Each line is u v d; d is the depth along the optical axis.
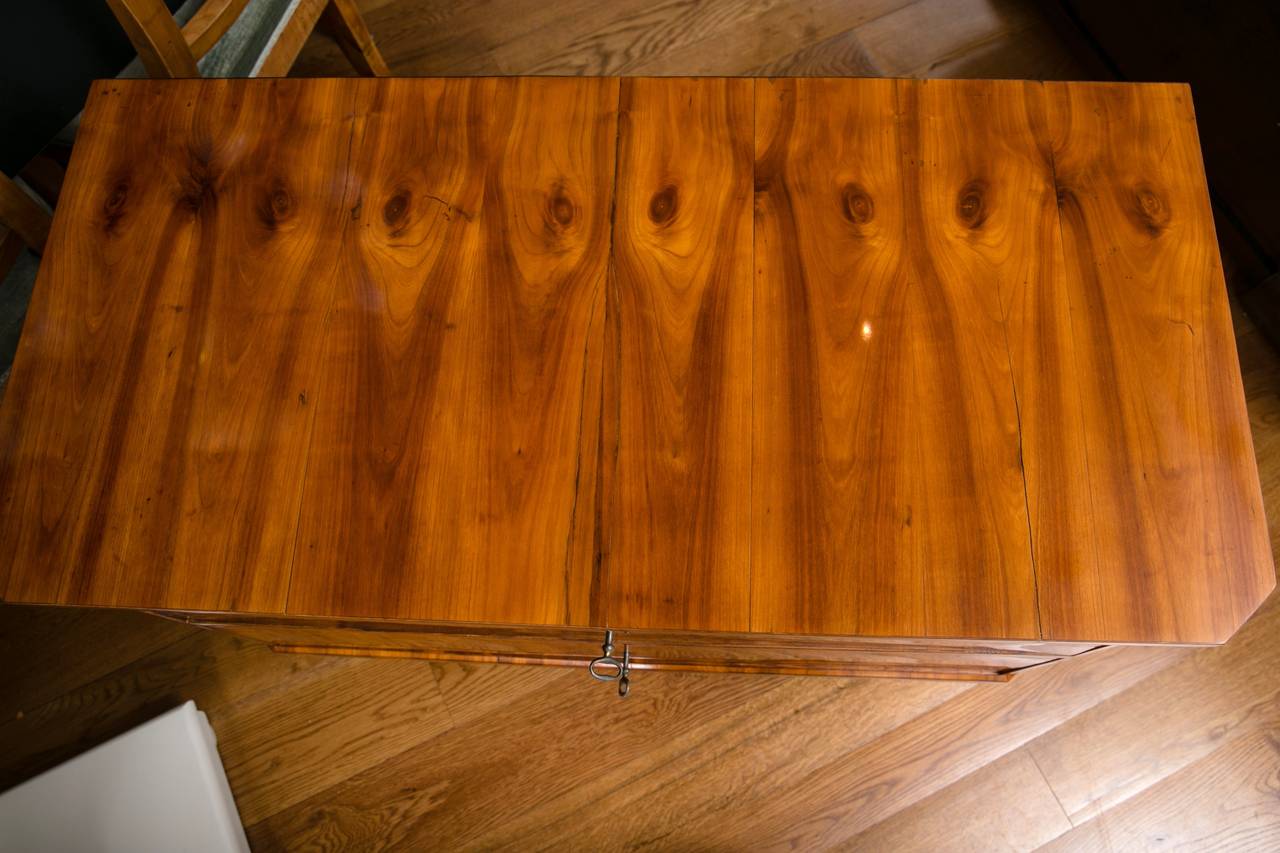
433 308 1.06
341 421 1.02
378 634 1.28
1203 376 1.02
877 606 0.96
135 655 1.54
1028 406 1.01
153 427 1.03
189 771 1.41
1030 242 1.07
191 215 1.11
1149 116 1.11
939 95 1.12
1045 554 0.96
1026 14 1.89
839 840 1.45
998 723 1.49
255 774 1.49
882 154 1.10
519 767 1.49
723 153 1.11
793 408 1.01
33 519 1.01
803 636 1.00
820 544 0.97
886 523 0.97
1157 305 1.04
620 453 1.00
